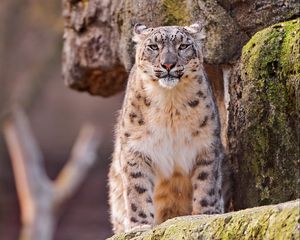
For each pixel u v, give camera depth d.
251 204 10.88
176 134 10.98
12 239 30.62
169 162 11.16
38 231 24.53
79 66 14.16
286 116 10.14
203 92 10.94
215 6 11.41
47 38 30.16
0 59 29.84
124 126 11.16
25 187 24.97
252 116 10.55
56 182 25.53
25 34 30.20
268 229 7.94
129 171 11.14
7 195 30.86
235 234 8.22
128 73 12.75
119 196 12.00
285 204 8.06
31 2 29.91
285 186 10.30
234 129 11.12
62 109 31.50
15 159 25.66
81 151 26.31
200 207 11.10
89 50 13.80
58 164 31.33
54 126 31.44
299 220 7.66
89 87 14.70
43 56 30.19
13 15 30.02
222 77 11.83
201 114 10.93
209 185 11.09
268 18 11.14
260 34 10.48
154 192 11.50
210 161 11.06
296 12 10.98
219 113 11.83
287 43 10.15
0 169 30.41
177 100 10.85
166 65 10.60
